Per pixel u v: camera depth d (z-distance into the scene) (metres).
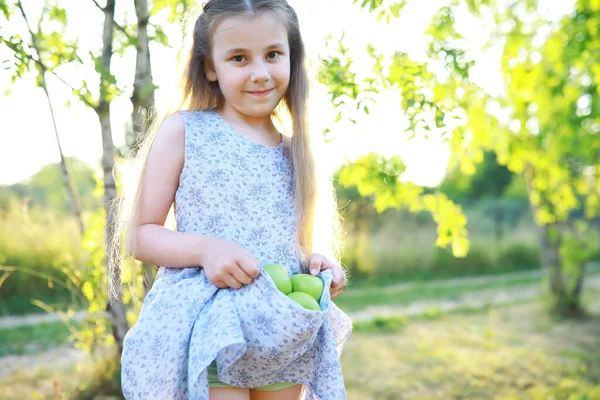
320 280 1.84
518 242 13.62
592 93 5.66
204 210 1.82
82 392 3.85
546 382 5.08
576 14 4.91
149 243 1.78
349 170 3.56
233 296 1.70
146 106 3.05
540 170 6.58
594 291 9.89
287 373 1.83
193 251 1.73
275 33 1.85
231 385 1.76
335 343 1.96
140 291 3.49
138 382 1.66
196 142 1.85
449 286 10.70
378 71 3.09
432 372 5.36
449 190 17.44
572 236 8.16
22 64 2.85
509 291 10.14
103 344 3.94
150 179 1.83
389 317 7.76
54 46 3.01
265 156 1.93
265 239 1.86
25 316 6.70
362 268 11.22
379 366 5.57
